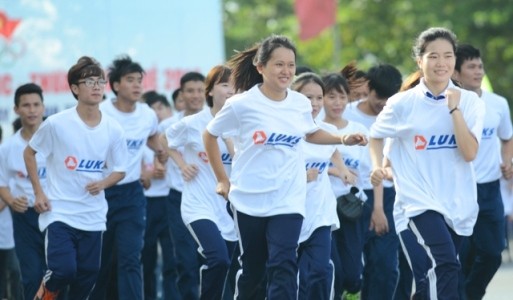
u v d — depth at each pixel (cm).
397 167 1983
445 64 1919
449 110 1911
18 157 2586
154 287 2964
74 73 2272
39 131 2267
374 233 2505
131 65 2669
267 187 1948
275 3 8831
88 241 2284
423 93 1945
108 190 2556
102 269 2570
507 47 6631
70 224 2259
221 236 2314
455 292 1911
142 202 2598
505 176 2495
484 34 6644
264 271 2017
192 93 2739
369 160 2509
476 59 2425
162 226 2928
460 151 1927
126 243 2539
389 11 6969
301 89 2273
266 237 1961
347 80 2573
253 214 1952
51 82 3378
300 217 1950
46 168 2338
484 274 2492
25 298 2595
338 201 2419
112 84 2675
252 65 2081
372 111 2567
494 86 6788
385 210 2539
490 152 2473
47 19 3378
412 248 2036
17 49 3369
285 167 1953
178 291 2909
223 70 2373
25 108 2581
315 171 2186
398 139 1984
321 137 1986
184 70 3403
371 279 2497
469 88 2441
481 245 2472
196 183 2370
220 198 2378
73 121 2272
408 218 1958
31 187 2592
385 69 2531
